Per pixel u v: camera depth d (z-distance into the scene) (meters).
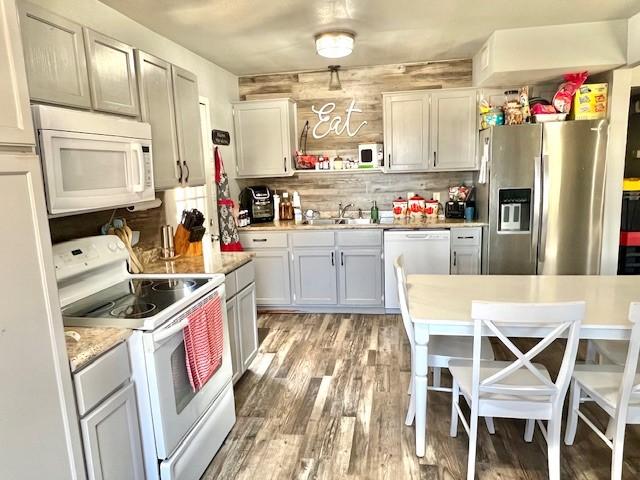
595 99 3.63
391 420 2.50
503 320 1.73
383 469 2.11
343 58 4.13
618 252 3.82
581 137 3.58
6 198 1.17
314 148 4.73
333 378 3.02
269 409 2.66
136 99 2.30
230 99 4.48
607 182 3.71
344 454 2.22
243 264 3.00
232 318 2.80
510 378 1.98
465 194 4.32
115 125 1.98
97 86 2.00
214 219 4.07
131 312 1.88
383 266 4.16
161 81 2.53
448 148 4.20
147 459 1.81
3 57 1.19
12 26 1.21
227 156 4.35
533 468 2.08
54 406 1.32
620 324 1.86
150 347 1.73
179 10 2.70
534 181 3.65
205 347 2.04
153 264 2.85
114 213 2.61
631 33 3.28
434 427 2.42
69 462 1.38
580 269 3.75
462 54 4.13
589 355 2.59
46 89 1.70
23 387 1.22
